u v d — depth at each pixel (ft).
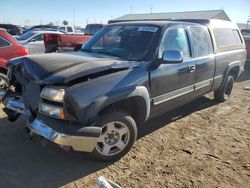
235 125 18.83
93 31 69.97
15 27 87.04
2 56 22.15
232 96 26.43
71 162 13.26
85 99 11.56
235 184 12.10
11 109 13.89
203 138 16.55
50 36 38.04
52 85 11.58
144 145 15.29
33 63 12.77
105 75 12.47
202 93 19.52
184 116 20.18
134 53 14.83
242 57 24.08
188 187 11.76
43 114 12.00
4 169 12.49
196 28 18.43
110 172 12.60
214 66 19.80
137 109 14.28
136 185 11.74
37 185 11.51
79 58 13.42
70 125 11.56
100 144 12.94
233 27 23.71
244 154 14.74
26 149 14.30
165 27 15.62
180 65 16.11
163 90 15.17
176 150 14.88
